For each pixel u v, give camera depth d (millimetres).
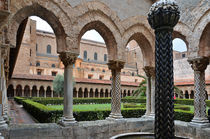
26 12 6719
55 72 43875
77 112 9742
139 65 55438
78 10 7590
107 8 8406
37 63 46500
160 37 3000
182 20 9305
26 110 17453
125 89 41812
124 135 5598
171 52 2986
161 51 2953
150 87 9859
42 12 6996
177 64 43688
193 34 8805
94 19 8031
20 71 38719
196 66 8531
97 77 47594
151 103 9602
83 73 45688
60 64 47719
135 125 8555
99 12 8195
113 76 8766
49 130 6527
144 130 8781
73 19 7438
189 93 35531
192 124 8016
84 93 40938
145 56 10102
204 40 8531
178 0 9586
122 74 49719
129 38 9195
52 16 7074
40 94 37156
